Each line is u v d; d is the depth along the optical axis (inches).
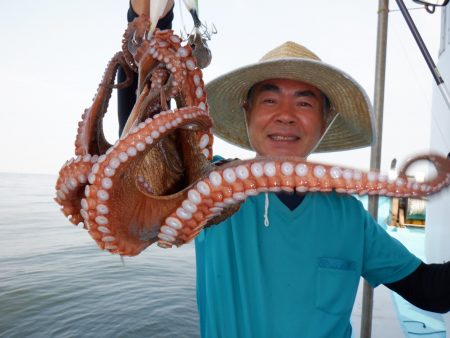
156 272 773.9
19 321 537.0
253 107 87.7
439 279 84.9
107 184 40.0
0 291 653.9
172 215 44.4
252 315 76.4
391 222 345.1
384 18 121.3
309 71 77.7
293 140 82.6
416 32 101.8
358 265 81.9
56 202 48.2
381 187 39.8
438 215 201.3
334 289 78.0
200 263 86.4
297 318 75.5
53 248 1023.0
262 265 78.2
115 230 42.4
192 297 629.3
